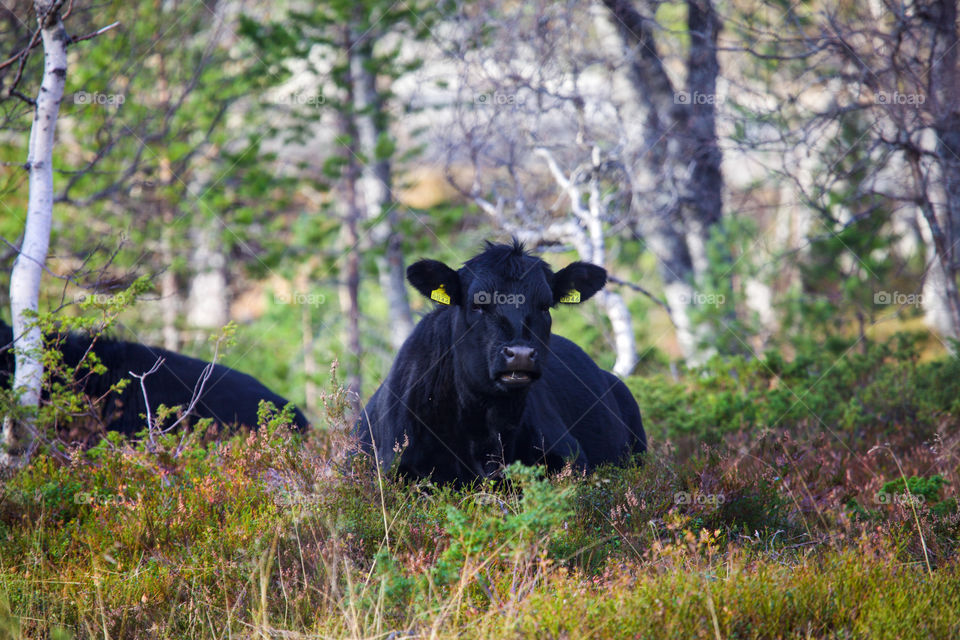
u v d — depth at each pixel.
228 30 45.19
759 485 15.28
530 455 16.91
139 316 38.06
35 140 17.47
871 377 25.23
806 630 10.45
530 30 33.28
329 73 45.25
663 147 36.69
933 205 25.48
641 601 10.47
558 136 36.69
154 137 40.16
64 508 14.61
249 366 39.88
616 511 13.85
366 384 38.34
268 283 49.59
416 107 45.53
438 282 16.00
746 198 34.84
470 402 16.02
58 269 31.94
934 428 20.77
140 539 13.34
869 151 26.02
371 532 13.18
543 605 10.45
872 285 30.98
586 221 31.52
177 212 43.09
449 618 10.59
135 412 20.02
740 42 31.38
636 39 35.97
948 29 25.36
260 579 11.59
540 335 16.05
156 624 11.29
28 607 11.51
